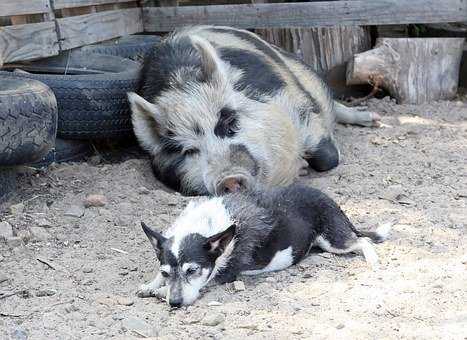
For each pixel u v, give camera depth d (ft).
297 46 47.09
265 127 32.19
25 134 29.84
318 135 35.60
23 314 22.34
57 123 33.04
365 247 25.44
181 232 22.94
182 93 32.45
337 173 34.99
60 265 25.72
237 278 24.16
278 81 34.65
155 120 32.81
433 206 30.12
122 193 31.89
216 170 30.25
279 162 32.58
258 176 31.35
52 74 39.86
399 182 33.27
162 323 21.48
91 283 24.47
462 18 44.75
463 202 30.53
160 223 28.94
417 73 45.34
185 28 40.22
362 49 47.09
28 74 36.22
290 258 24.91
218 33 37.86
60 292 23.79
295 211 25.40
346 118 42.16
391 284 23.34
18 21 37.93
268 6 46.24
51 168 34.91
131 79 36.63
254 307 22.25
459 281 23.26
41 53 38.42
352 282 23.75
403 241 26.68
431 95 45.78
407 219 28.84
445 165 35.14
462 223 28.25
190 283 22.29
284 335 20.38
